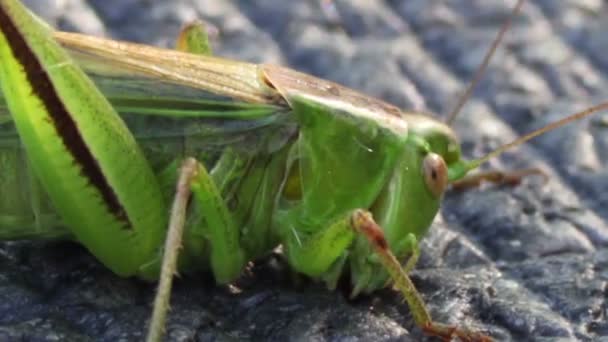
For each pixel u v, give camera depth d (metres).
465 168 0.13
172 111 0.13
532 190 0.14
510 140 0.15
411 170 0.13
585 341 0.13
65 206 0.12
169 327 0.12
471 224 0.14
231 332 0.13
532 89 0.15
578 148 0.15
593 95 0.15
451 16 0.16
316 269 0.13
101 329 0.12
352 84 0.15
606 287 0.13
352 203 0.13
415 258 0.13
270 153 0.13
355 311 0.13
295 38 0.15
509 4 0.16
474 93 0.15
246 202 0.13
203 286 0.13
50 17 0.15
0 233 0.13
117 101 0.13
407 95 0.15
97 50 0.13
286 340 0.12
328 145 0.13
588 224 0.14
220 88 0.13
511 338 0.13
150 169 0.13
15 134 0.13
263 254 0.13
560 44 0.16
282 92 0.13
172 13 0.15
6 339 0.12
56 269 0.13
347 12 0.16
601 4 0.16
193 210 0.13
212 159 0.13
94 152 0.12
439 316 0.13
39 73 0.12
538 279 0.13
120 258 0.13
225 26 0.15
